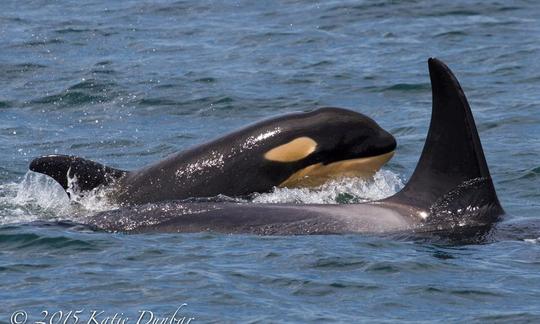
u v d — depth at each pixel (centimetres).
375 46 12650
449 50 12325
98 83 11262
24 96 10969
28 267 5700
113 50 12838
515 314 5103
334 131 7312
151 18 14625
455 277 5556
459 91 6362
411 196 6494
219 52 12631
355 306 5209
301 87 11062
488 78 11125
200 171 7262
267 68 11812
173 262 5750
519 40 12612
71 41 13275
